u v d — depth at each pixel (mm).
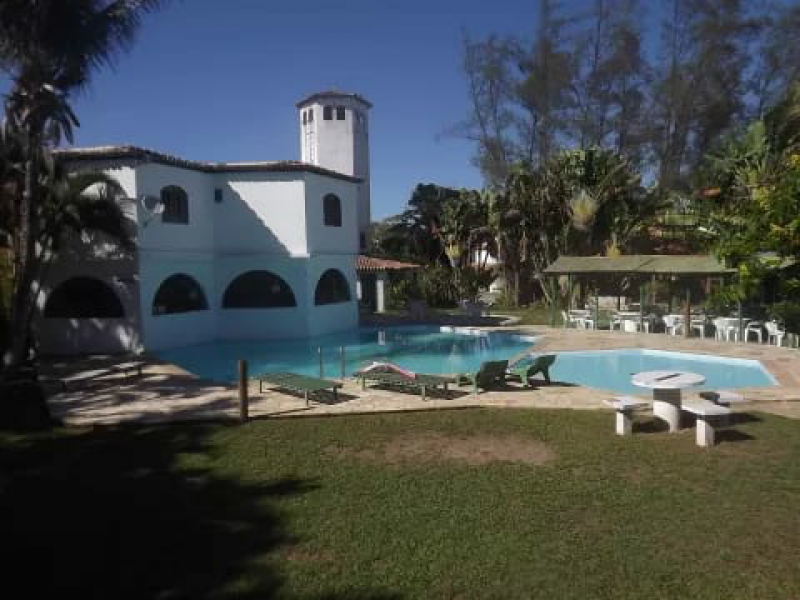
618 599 5184
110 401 12344
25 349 16094
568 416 10906
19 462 8773
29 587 5520
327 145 42938
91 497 7508
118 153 18875
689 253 31172
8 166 15961
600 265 24547
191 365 18812
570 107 39562
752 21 38844
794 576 5484
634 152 40562
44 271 17562
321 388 12000
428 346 22594
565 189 32531
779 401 11758
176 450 9258
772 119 24656
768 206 13555
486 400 12188
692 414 10734
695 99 39688
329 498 7387
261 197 22875
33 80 14641
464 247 38250
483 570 5672
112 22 14992
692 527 6438
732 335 20953
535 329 25250
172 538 6410
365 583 5488
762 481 7645
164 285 20938
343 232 25781
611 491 7430
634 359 18828
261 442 9602
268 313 23172
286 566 5809
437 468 8375
